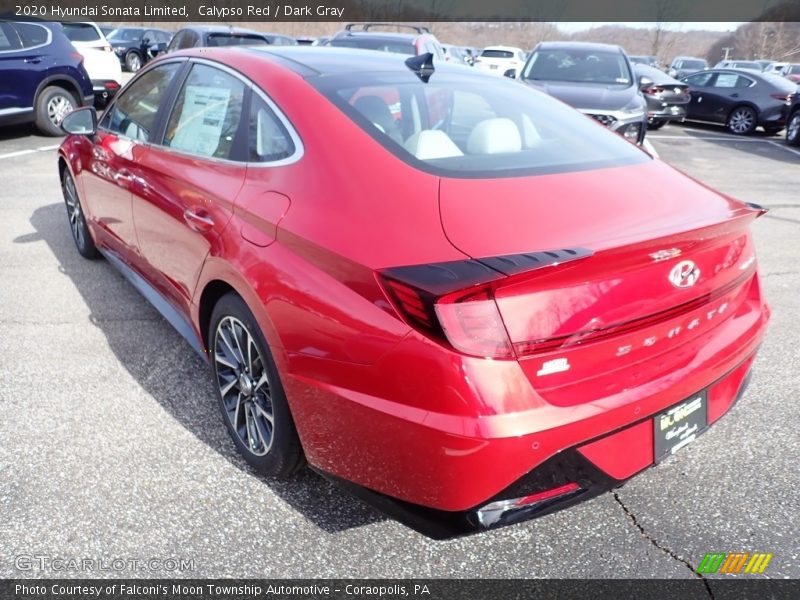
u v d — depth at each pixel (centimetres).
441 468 172
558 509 187
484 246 175
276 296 204
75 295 412
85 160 398
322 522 226
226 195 241
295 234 204
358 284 183
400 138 224
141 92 349
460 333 164
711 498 241
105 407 290
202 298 261
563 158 236
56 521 222
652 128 1441
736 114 1441
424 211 189
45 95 959
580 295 175
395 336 174
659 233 182
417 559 212
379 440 182
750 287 239
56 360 331
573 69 894
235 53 286
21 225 556
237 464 255
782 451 268
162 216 291
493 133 236
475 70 309
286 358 203
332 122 225
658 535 223
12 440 264
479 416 166
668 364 199
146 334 362
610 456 187
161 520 224
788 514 233
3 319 376
